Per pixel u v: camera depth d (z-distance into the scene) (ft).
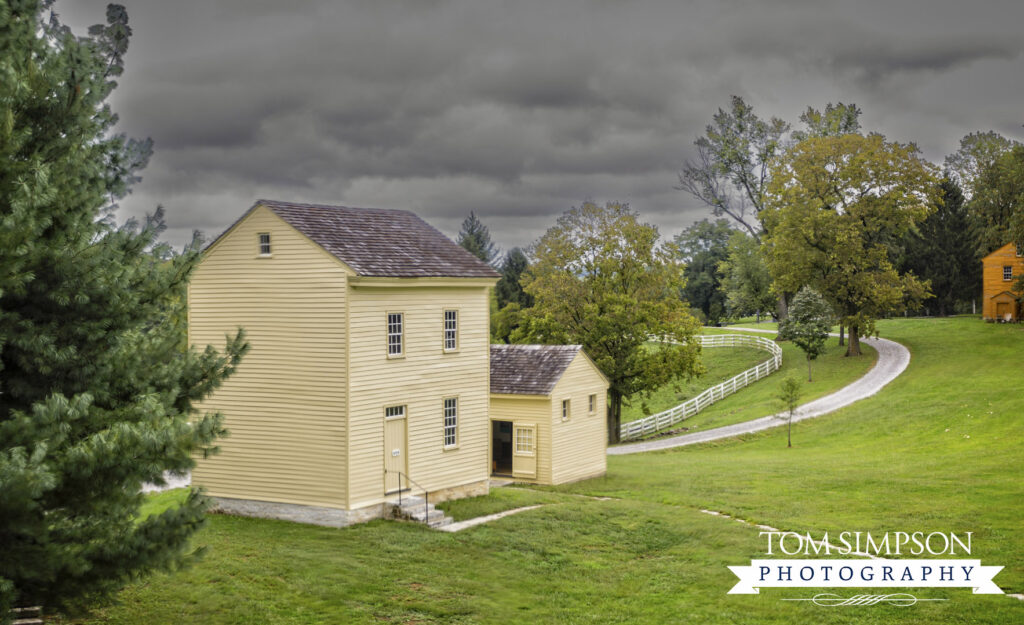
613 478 123.65
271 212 84.94
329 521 82.02
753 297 316.40
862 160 219.82
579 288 179.52
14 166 41.27
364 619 59.31
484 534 82.28
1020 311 250.37
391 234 93.66
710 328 329.31
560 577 72.74
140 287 48.24
